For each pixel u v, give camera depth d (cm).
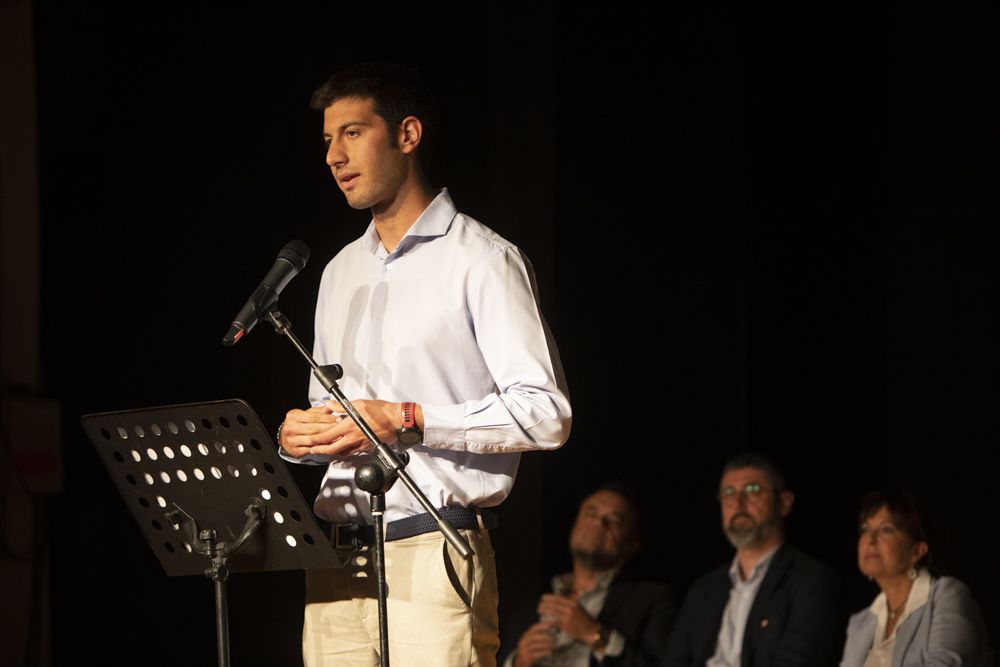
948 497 676
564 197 726
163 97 679
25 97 653
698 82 720
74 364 668
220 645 313
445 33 744
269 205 693
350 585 327
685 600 626
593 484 721
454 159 745
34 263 660
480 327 328
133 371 670
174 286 676
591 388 721
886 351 700
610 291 724
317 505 332
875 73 705
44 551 657
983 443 669
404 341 330
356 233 710
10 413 645
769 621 585
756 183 704
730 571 614
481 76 750
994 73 673
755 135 705
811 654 571
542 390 319
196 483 312
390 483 299
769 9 709
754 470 609
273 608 681
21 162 655
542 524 720
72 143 667
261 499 305
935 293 686
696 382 714
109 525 668
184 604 672
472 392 331
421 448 322
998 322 668
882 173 704
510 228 744
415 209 343
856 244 702
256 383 684
